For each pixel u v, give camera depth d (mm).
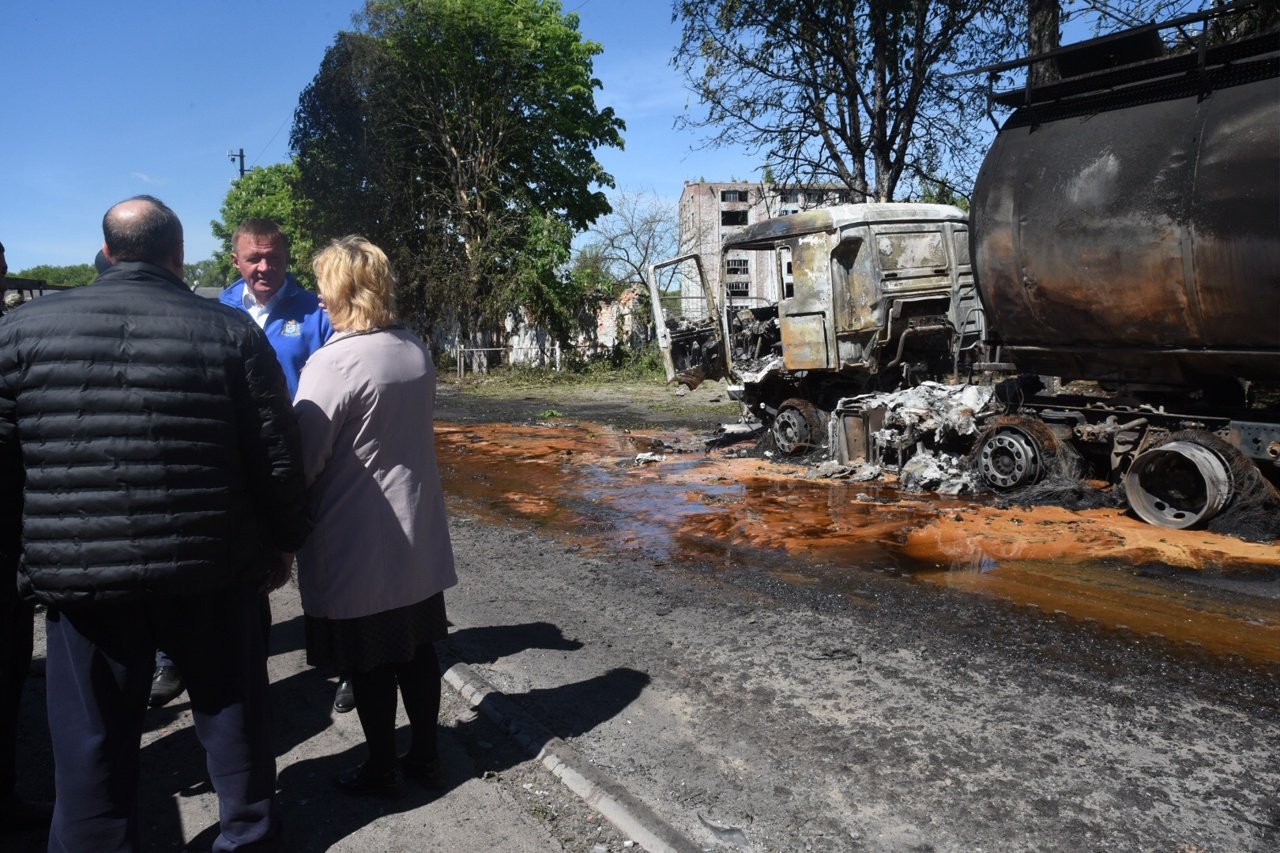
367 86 27875
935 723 3559
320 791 3123
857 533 6781
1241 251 5977
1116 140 6680
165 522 2320
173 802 3090
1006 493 7945
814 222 9797
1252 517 6355
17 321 2309
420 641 3012
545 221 28078
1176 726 3504
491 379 26703
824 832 2824
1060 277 7098
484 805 3025
